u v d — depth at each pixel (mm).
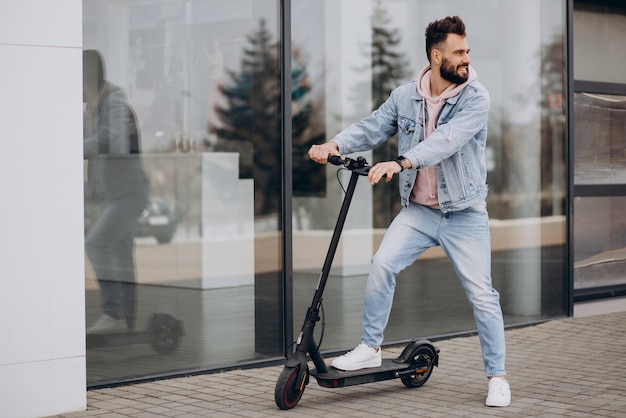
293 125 6711
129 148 5914
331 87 6930
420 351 5613
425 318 7477
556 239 8367
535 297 8242
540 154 8289
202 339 6254
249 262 6453
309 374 5199
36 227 4949
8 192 4859
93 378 5785
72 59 5031
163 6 6035
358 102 7105
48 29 4945
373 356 5363
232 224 6371
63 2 4984
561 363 6430
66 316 5059
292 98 6691
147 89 5980
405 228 5391
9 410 4906
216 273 6305
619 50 9547
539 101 8273
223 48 6312
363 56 7121
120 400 5387
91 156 5758
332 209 6934
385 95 7262
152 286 6027
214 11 6262
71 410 5094
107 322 5840
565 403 5273
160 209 6051
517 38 8125
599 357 6648
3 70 4828
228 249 6355
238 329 6414
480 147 5336
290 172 6613
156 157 6027
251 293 6465
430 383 5812
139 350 5973
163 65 6047
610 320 8297
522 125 8172
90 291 5770
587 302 9180
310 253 6801
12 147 4863
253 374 6168
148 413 5066
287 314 6613
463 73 5195
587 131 9273
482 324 5328
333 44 6938
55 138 4988
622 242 9531
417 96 5344
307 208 6781
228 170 6348
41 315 4977
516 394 5504
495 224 8023
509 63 8086
